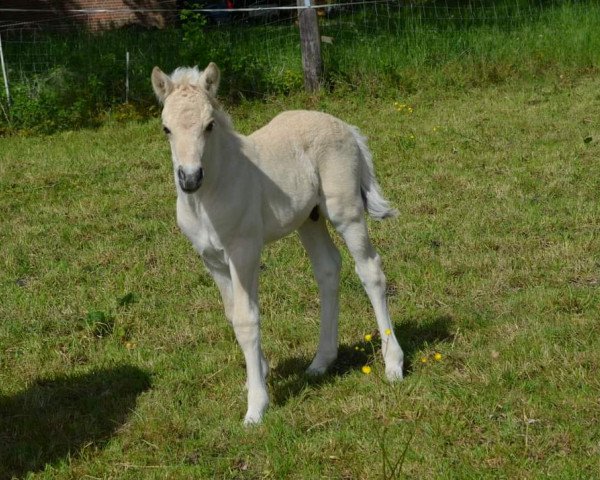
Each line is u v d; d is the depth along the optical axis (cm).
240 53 1248
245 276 412
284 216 430
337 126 456
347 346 500
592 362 432
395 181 806
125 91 1180
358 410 408
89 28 1923
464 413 396
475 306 536
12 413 448
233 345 510
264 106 1138
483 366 441
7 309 583
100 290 611
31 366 500
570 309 513
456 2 1602
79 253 684
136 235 716
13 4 2078
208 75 389
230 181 399
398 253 632
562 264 584
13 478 378
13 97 1152
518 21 1385
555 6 1451
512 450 361
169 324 552
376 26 1384
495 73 1204
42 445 412
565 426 373
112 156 965
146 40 1416
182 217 414
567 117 982
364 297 567
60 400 460
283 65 1227
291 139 439
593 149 845
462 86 1181
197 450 393
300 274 613
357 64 1208
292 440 388
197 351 509
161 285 613
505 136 923
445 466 355
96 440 412
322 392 439
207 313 560
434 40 1280
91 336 539
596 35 1277
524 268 585
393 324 520
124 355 509
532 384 415
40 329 552
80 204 793
